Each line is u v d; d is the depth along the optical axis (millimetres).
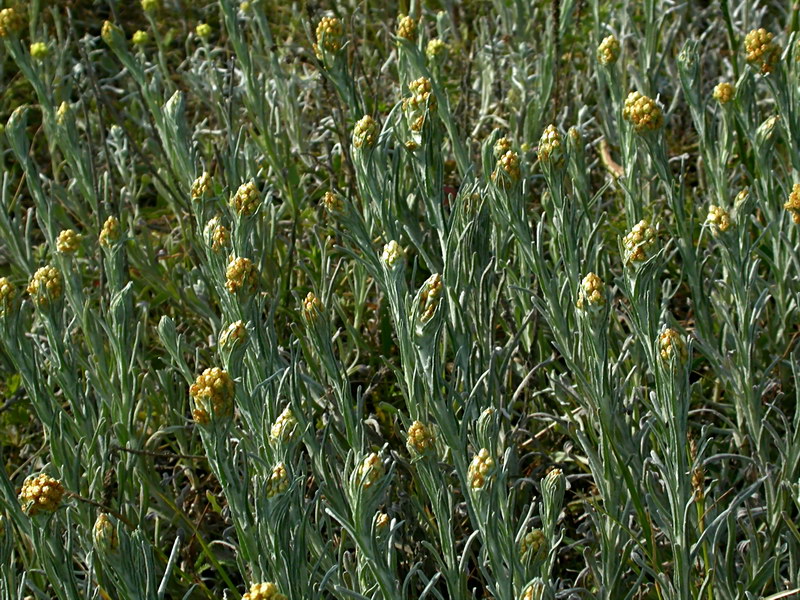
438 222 2348
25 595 2432
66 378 2248
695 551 1849
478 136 3973
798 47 2609
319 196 3639
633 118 2301
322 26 2596
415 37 2736
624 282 1892
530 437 2691
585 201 2465
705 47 4203
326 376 2566
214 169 3729
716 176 2832
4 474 1964
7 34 3035
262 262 2809
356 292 2998
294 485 1650
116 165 3980
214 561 2158
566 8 3494
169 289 3199
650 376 2566
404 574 2215
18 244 3127
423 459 1693
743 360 2330
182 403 2666
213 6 5121
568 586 2361
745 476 2404
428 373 1747
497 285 2836
